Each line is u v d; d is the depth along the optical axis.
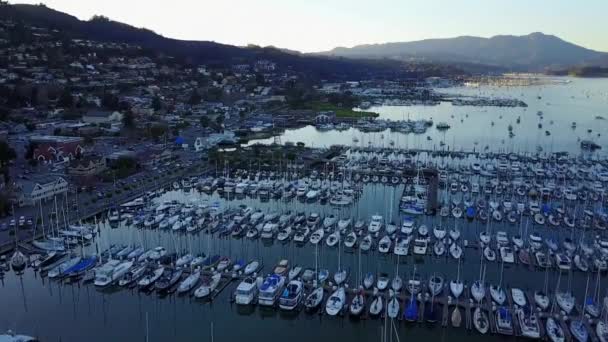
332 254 91.75
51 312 73.56
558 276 82.94
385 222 108.25
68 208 114.38
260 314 73.19
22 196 116.38
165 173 149.88
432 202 118.88
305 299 73.38
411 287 74.88
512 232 102.62
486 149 190.00
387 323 68.31
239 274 82.00
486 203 119.94
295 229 102.12
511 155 175.00
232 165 158.38
